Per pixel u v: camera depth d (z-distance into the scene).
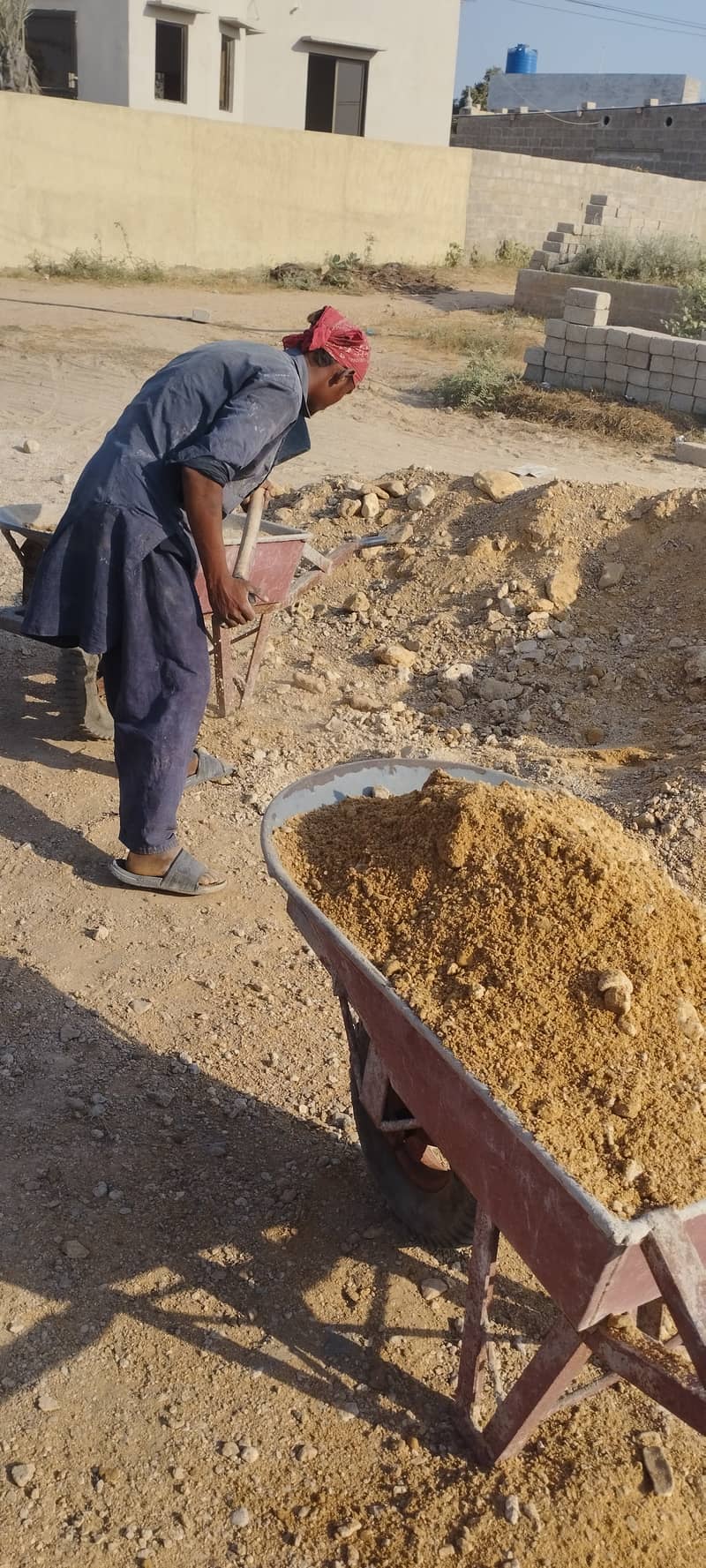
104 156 20.08
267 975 4.08
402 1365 2.78
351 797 3.28
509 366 15.88
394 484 8.36
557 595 6.93
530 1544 2.42
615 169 26.31
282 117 26.03
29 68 22.42
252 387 3.78
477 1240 2.41
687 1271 1.92
